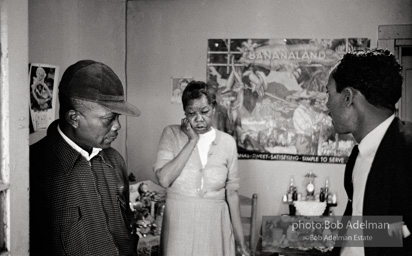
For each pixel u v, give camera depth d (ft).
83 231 5.61
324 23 13.56
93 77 5.44
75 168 5.67
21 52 4.76
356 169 4.40
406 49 13.55
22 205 4.82
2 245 4.59
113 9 13.53
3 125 4.55
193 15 14.14
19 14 4.71
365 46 13.37
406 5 13.15
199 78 14.19
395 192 3.98
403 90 13.57
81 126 5.49
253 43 13.87
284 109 13.79
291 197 13.37
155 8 14.30
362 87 4.14
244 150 13.98
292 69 13.73
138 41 14.44
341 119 4.37
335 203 13.12
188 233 7.88
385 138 4.12
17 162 4.72
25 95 4.85
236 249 8.71
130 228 6.80
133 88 14.51
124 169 6.81
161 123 14.43
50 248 5.59
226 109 14.03
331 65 13.55
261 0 13.80
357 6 13.38
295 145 13.78
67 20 10.76
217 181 8.07
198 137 7.90
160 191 13.38
